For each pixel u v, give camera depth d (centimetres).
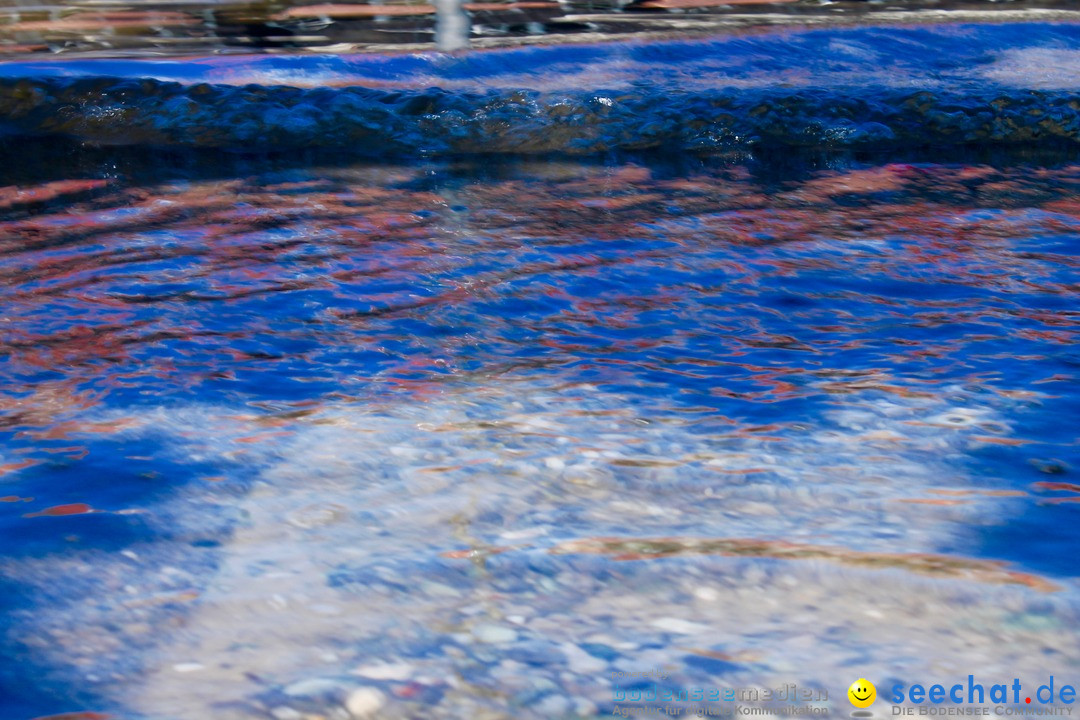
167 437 183
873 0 484
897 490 163
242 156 377
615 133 388
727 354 220
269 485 167
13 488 165
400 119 390
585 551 147
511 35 452
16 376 209
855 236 296
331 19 445
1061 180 350
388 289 257
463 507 159
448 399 199
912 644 125
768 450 177
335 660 124
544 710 115
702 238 294
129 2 432
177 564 145
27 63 414
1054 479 166
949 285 258
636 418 190
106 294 253
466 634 128
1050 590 135
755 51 443
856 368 212
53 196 332
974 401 195
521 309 245
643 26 458
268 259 278
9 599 136
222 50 438
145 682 120
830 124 388
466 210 320
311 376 210
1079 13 482
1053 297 249
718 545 148
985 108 397
